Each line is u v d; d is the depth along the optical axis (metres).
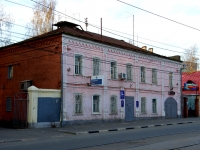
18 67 28.09
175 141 14.51
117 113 28.70
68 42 24.33
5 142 15.02
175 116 37.41
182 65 39.69
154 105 34.25
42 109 22.33
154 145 13.14
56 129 21.00
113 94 28.47
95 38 28.72
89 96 25.98
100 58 27.19
